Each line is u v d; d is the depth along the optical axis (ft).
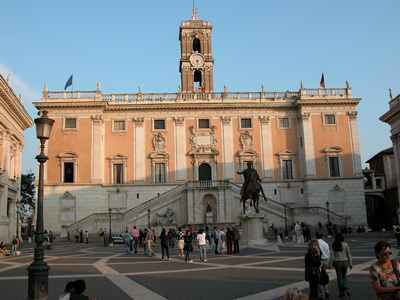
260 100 201.36
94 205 184.34
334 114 198.29
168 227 171.73
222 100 200.54
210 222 172.04
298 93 203.82
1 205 140.26
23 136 169.27
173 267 65.05
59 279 53.62
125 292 43.04
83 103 189.67
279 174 195.83
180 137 195.83
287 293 21.95
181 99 199.41
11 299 41.06
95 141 189.57
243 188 109.60
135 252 99.81
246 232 106.63
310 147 194.59
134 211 175.73
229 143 196.75
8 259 88.07
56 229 182.19
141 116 197.26
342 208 190.08
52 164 187.62
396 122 167.02
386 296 24.09
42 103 188.65
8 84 140.36
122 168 193.16
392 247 91.04
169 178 192.24
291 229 173.47
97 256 92.27
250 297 39.14
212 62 218.59
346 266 38.70
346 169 194.18
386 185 246.06
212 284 46.88
